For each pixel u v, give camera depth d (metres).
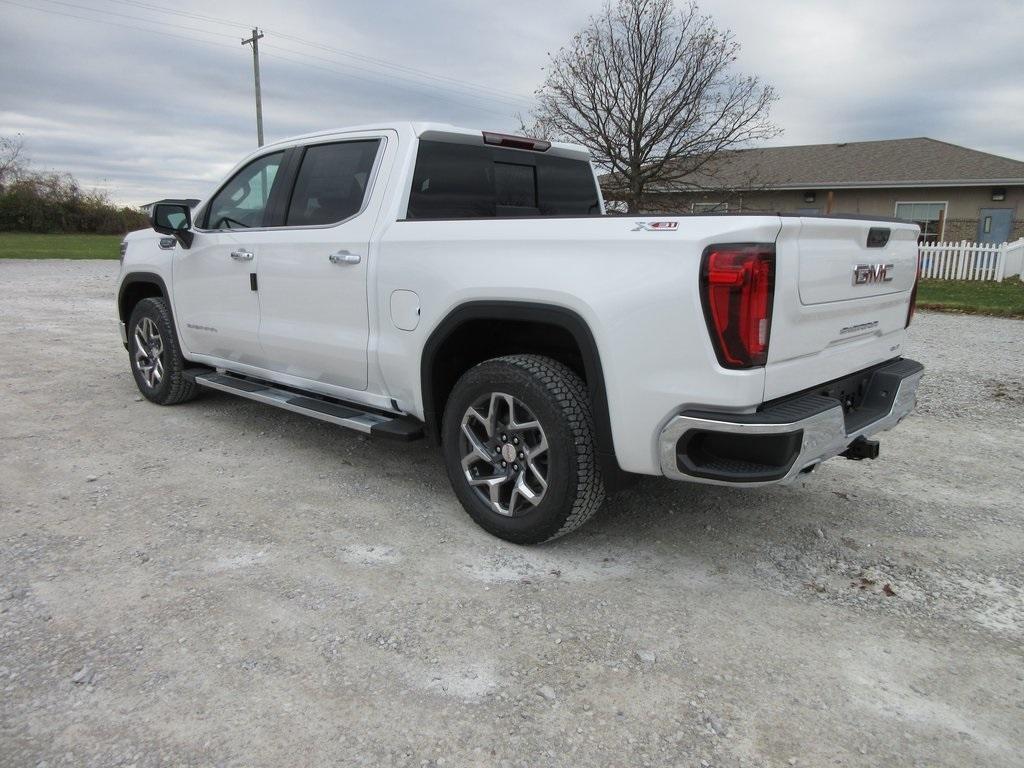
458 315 3.26
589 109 18.73
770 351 2.60
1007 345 8.80
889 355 3.57
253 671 2.36
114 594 2.80
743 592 2.97
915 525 3.65
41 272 17.84
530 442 3.21
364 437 4.84
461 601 2.83
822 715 2.24
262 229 4.33
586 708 2.24
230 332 4.62
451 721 2.17
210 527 3.42
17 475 4.02
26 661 2.38
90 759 1.97
